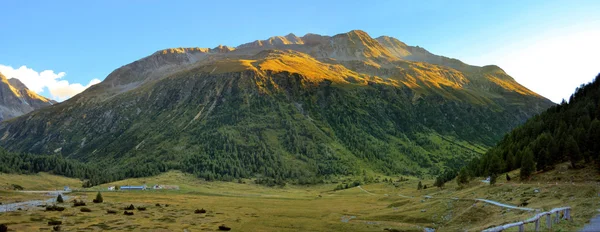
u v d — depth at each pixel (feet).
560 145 396.37
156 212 460.96
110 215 420.77
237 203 601.62
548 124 522.06
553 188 298.15
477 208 302.86
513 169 465.88
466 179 501.15
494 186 388.16
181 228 336.90
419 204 395.96
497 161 476.54
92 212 445.37
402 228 300.81
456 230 263.29
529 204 271.08
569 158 391.24
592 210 186.50
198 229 332.19
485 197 348.38
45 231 303.07
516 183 378.32
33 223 344.28
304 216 421.18
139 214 435.94
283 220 385.29
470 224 272.10
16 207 482.28
